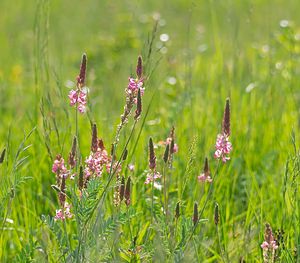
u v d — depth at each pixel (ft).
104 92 37.45
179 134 28.55
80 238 17.95
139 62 17.94
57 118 29.71
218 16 59.26
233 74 34.73
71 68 44.88
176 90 35.78
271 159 28.55
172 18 61.31
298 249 20.10
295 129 30.19
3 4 70.44
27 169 27.43
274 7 58.49
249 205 23.73
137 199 23.75
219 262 21.16
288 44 38.06
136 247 19.47
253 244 21.33
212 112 32.32
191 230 18.97
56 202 26.48
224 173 27.17
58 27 58.95
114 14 57.00
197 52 45.93
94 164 18.72
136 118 17.99
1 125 33.99
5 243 22.68
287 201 23.40
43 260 19.62
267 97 33.47
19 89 38.60
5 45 53.06
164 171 19.74
